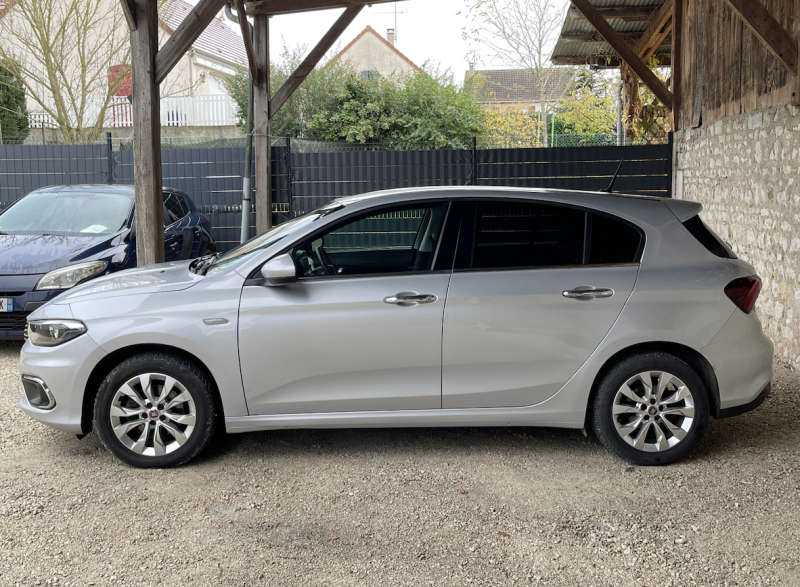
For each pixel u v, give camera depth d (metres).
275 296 3.98
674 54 10.23
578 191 4.24
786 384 5.73
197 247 9.19
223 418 4.22
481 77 24.83
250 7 10.50
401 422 4.07
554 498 3.68
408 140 19.95
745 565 3.00
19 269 6.54
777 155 6.41
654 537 3.25
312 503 3.63
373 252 4.11
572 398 4.04
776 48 5.85
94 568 2.99
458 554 3.11
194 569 2.98
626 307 3.97
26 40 18.33
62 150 12.68
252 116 11.29
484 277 4.00
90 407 4.14
